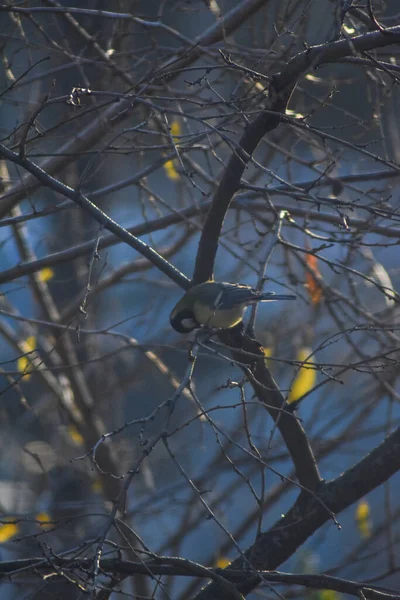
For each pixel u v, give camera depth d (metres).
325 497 7.61
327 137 6.59
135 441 16.38
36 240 13.65
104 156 10.37
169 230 15.48
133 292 17.84
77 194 7.74
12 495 14.64
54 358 14.27
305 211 9.70
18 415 15.48
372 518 18.09
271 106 7.13
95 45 9.77
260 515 6.19
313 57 6.83
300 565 12.85
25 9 8.30
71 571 5.78
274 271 16.08
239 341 8.09
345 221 7.13
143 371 15.02
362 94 12.02
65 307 14.51
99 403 14.34
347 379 15.61
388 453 7.59
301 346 13.80
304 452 7.80
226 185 7.61
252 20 10.79
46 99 7.11
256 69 9.59
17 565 6.66
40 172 7.60
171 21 12.80
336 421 13.05
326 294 9.98
